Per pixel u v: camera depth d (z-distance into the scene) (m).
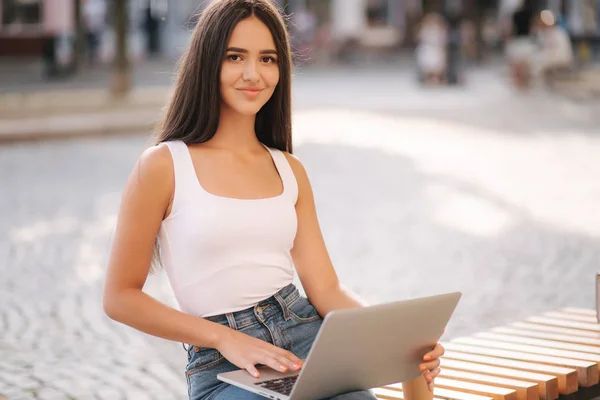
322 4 49.72
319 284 4.19
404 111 24.19
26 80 31.84
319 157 16.78
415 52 50.75
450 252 9.92
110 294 3.80
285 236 3.94
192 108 3.97
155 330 3.76
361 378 3.66
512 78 30.39
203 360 3.80
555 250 9.95
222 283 3.84
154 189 3.83
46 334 7.28
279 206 3.94
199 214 3.81
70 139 19.23
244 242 3.84
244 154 4.05
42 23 36.94
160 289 8.55
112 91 25.30
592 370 4.62
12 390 6.04
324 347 3.38
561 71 29.73
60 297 8.30
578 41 36.28
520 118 22.69
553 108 24.77
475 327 7.34
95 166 15.77
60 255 9.79
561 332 5.27
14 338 7.16
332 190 13.60
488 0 48.78
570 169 15.38
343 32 48.12
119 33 25.02
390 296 8.30
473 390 4.32
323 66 43.66
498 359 4.77
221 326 3.76
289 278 4.00
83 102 24.08
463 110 24.44
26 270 9.20
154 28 44.00
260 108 4.18
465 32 42.03
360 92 29.69
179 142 3.94
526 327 5.39
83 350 6.91
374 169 15.52
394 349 3.66
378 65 44.53
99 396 5.96
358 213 11.97
